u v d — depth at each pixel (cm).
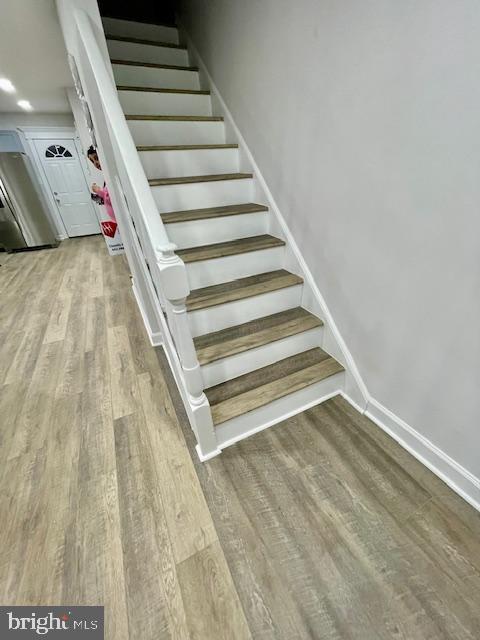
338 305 158
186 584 100
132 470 138
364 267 135
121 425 162
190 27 244
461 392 109
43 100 443
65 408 175
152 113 221
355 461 137
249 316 173
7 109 482
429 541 108
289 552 107
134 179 103
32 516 121
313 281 173
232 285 175
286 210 181
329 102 128
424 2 83
